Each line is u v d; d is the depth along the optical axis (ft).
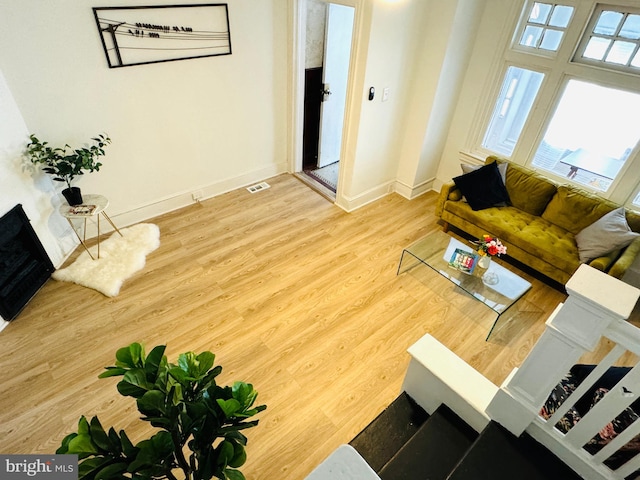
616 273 8.82
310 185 14.98
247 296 9.84
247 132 13.42
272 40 12.22
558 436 4.95
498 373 8.27
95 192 10.76
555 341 4.37
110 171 10.78
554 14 10.50
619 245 9.27
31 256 9.43
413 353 6.50
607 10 9.59
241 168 14.08
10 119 8.31
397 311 9.70
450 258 10.16
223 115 12.39
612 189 10.67
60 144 9.55
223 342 8.61
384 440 6.57
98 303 9.34
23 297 9.04
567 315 4.17
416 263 11.32
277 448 6.77
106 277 9.91
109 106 9.92
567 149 11.52
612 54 9.84
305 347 8.63
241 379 7.88
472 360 8.54
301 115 14.32
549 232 10.82
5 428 6.79
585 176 11.39
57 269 10.12
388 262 11.32
